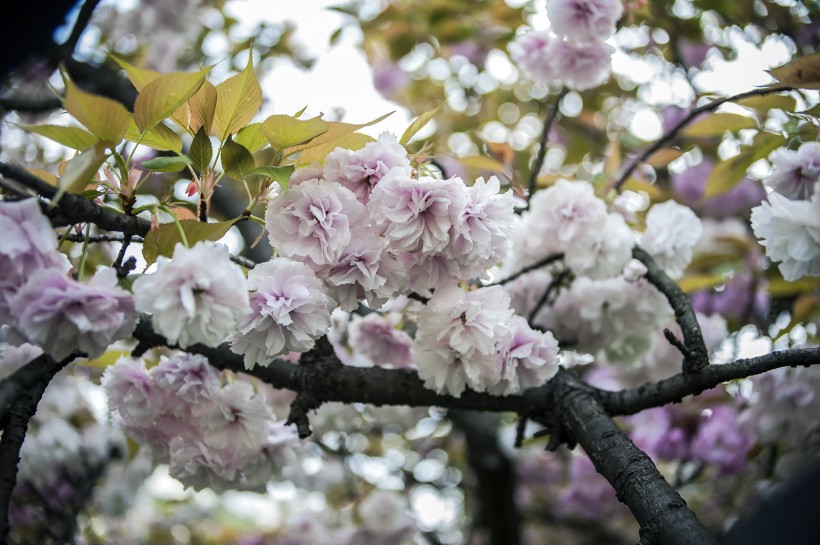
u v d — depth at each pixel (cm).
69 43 93
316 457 146
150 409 81
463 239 73
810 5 117
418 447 185
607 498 158
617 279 92
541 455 199
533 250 91
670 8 127
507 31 146
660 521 71
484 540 184
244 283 68
